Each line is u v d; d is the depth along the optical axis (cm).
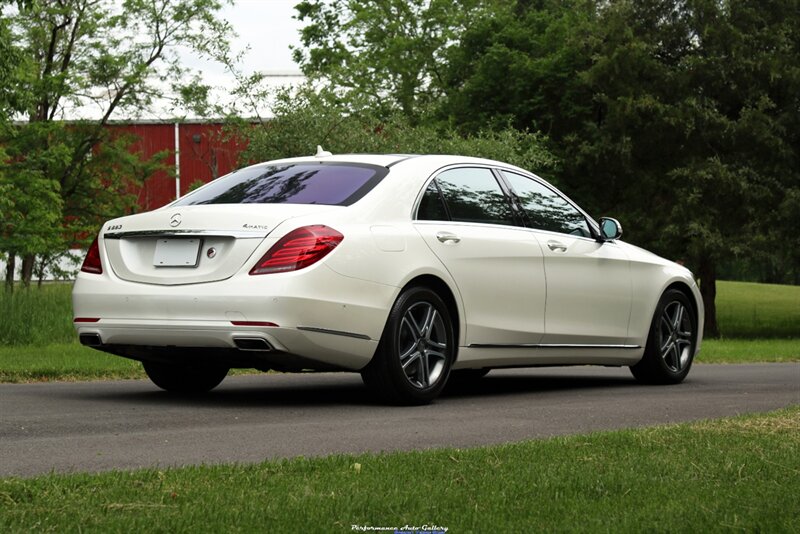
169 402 851
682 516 401
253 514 398
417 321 858
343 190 848
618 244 1079
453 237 884
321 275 780
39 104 3906
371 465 514
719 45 3859
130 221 830
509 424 734
